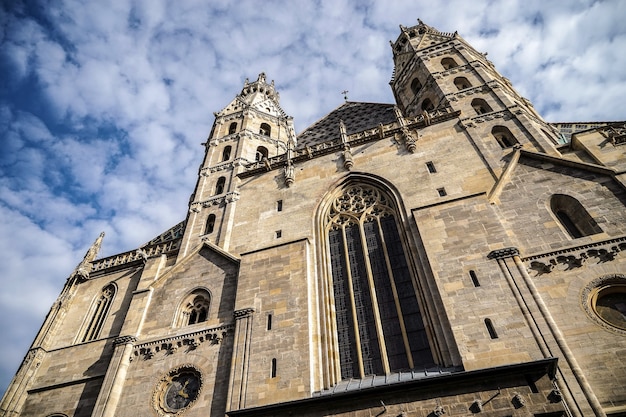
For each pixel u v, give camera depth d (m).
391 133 36.97
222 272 31.05
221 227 35.53
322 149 38.62
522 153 30.41
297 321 25.19
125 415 24.36
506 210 26.80
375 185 33.38
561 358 19.09
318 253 30.00
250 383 23.06
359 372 23.42
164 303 30.48
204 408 23.30
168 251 35.84
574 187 26.64
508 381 18.33
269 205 35.81
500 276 22.89
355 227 31.33
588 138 29.00
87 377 28.56
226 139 48.19
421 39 51.81
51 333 32.84
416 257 26.58
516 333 20.45
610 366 18.78
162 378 25.59
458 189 29.78
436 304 23.39
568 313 21.05
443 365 21.42
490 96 37.78
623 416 17.14
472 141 33.19
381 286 26.95
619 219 23.95
